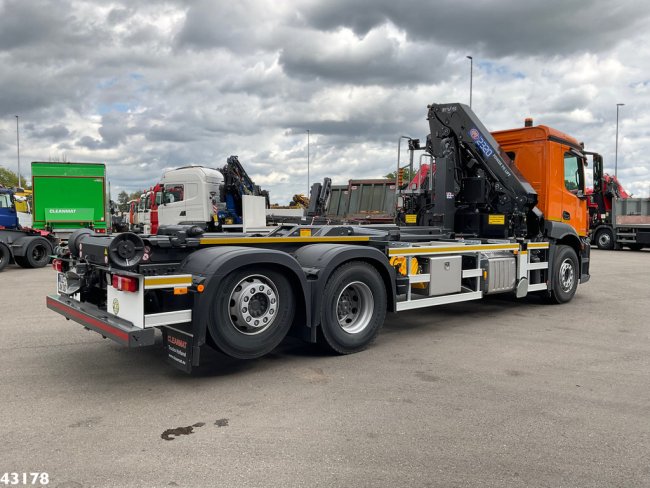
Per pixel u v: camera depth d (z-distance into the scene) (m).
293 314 5.20
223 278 4.61
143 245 4.66
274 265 4.98
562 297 8.96
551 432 3.62
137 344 4.22
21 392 4.40
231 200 19.38
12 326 6.98
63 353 5.64
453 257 6.90
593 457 3.26
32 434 3.55
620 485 2.92
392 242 6.52
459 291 7.08
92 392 4.41
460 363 5.33
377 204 16.38
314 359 5.46
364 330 5.76
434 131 8.84
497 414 3.94
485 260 7.39
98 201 18.22
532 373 4.99
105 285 4.94
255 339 4.88
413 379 4.79
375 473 3.03
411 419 3.84
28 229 15.53
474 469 3.09
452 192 8.54
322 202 16.89
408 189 9.29
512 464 3.15
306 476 2.99
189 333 4.53
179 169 19.12
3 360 5.36
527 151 8.84
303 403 4.16
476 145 8.44
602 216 25.08
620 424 3.77
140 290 4.25
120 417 3.86
